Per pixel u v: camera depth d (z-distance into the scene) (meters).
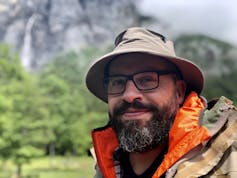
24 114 7.27
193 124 0.48
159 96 0.50
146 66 0.51
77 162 11.59
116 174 0.55
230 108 0.47
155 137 0.50
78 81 22.36
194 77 0.54
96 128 0.58
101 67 0.56
